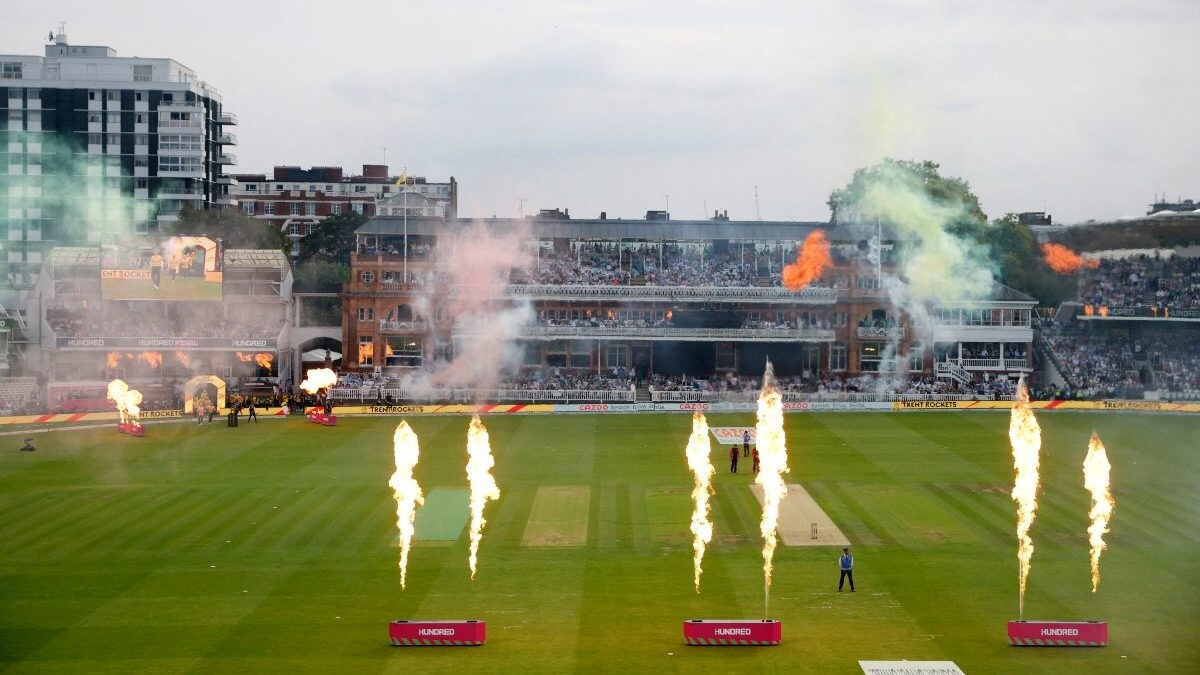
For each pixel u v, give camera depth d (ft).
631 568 212.84
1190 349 467.11
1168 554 220.64
